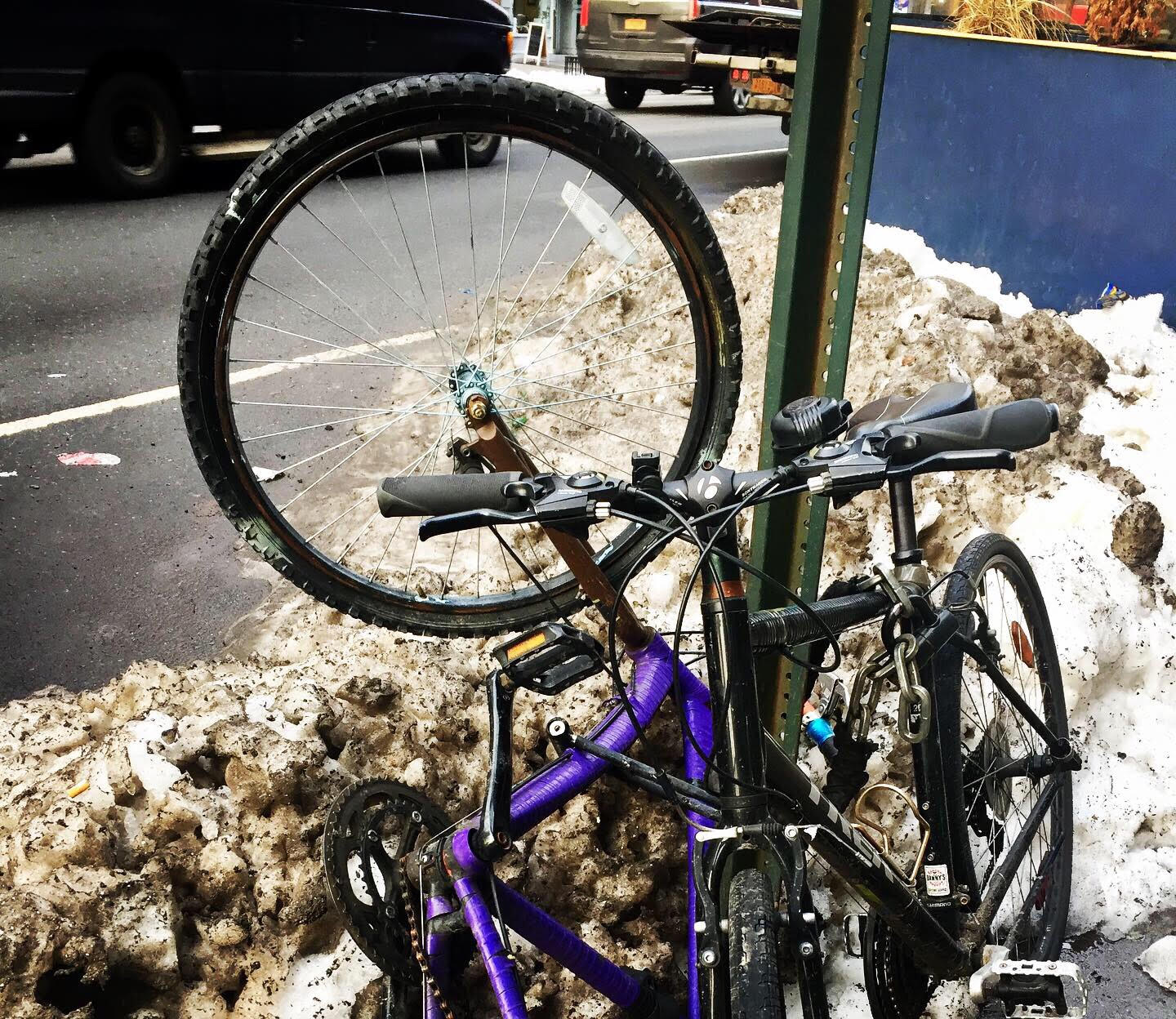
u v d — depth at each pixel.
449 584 3.09
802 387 2.19
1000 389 3.57
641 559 1.62
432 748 2.36
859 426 1.81
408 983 1.86
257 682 2.46
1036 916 2.50
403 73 8.92
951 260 5.67
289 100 8.34
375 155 2.20
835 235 2.11
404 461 4.11
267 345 5.27
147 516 3.93
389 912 1.89
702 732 2.17
